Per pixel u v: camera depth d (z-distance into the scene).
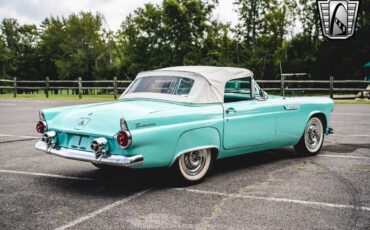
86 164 6.02
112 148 4.17
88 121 4.45
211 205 4.05
